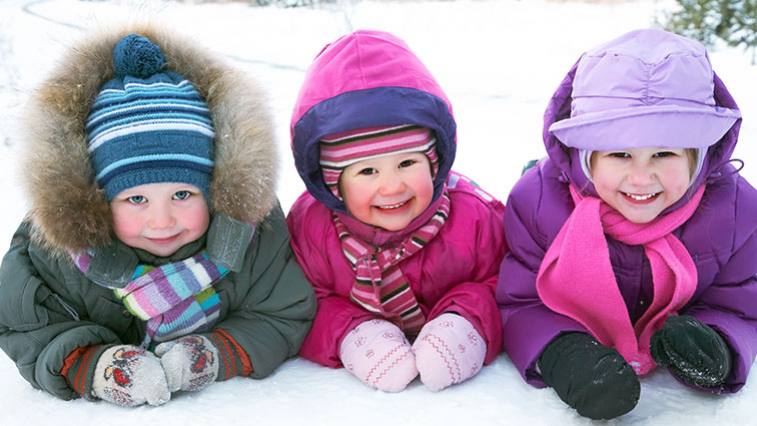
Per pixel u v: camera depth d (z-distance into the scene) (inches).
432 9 330.3
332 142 72.1
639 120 64.0
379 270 76.9
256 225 74.4
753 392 67.9
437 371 68.9
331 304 78.4
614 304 70.5
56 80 68.0
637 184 66.5
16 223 112.6
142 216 67.4
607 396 60.6
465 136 155.7
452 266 78.2
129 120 66.7
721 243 71.0
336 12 316.8
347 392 70.5
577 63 72.1
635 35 69.7
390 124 70.1
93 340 69.9
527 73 215.2
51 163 65.5
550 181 75.9
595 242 70.2
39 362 69.2
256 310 76.0
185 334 74.1
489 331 74.4
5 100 150.3
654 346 65.1
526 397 68.8
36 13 268.4
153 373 66.9
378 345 71.7
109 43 70.9
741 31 217.8
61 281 72.3
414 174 72.4
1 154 128.4
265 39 265.7
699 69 66.2
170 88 69.3
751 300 71.9
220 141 69.3
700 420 63.9
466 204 79.5
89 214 66.4
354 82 71.0
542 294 72.6
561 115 73.6
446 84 203.9
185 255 72.6
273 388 71.9
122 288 71.4
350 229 77.9
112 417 66.4
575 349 66.0
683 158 66.4
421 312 79.4
